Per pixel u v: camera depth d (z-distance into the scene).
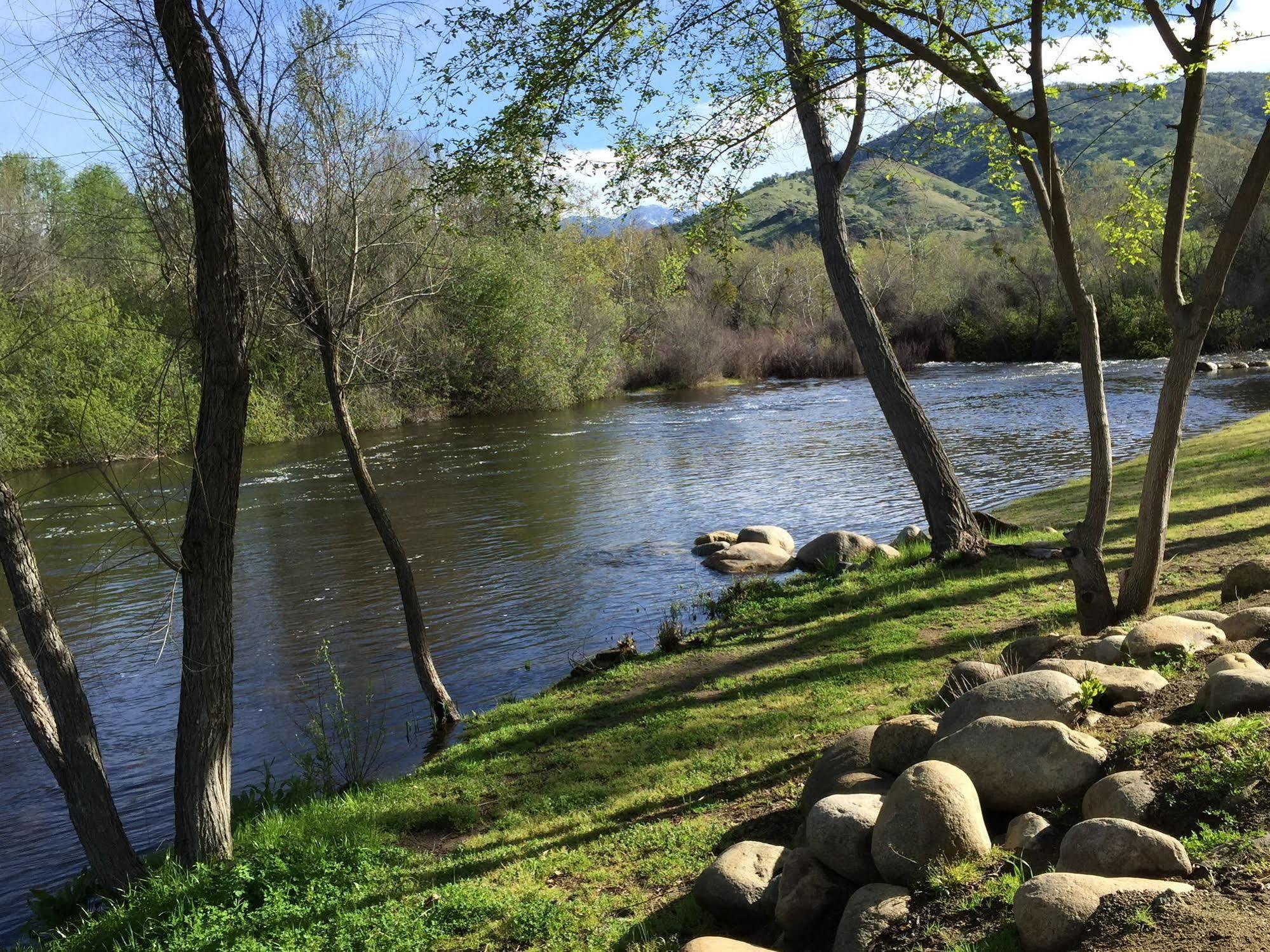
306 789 9.11
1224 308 56.16
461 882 6.34
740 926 4.93
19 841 9.19
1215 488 16.00
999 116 8.56
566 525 21.84
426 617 15.24
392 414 45.97
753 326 75.12
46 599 7.12
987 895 4.01
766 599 13.86
